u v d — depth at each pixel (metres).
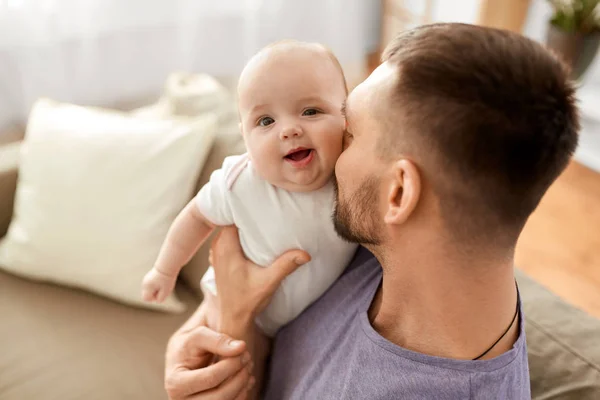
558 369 0.81
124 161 1.24
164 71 2.17
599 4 2.18
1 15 1.75
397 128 0.55
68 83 1.97
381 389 0.63
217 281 0.82
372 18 2.73
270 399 0.87
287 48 0.68
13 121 1.96
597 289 1.88
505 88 0.49
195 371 0.81
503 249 0.56
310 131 0.67
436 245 0.57
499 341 0.61
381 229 0.62
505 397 0.60
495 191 0.52
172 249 0.84
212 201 0.77
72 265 1.26
